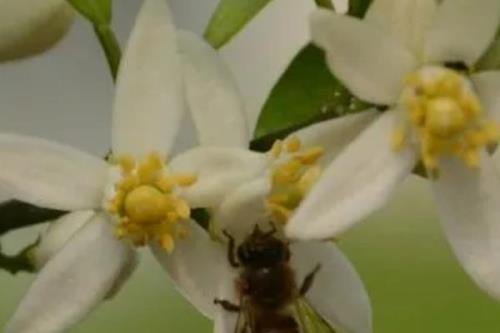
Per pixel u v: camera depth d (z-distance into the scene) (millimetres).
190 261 161
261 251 161
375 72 158
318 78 165
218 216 158
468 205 162
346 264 163
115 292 162
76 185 159
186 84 160
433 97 160
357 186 157
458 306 222
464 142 161
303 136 158
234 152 157
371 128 160
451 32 159
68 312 158
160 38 159
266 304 162
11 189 157
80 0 164
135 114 160
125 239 160
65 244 160
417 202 222
